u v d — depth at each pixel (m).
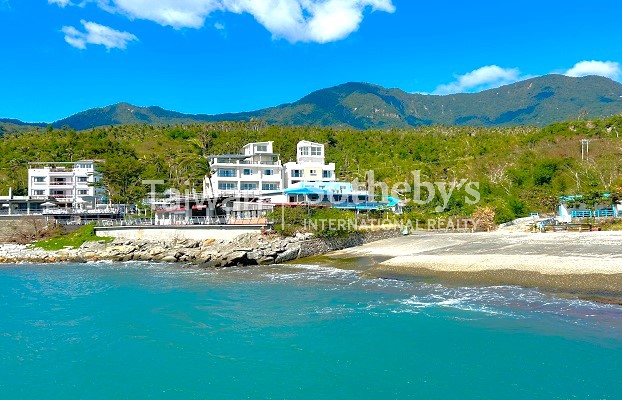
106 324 29.66
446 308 30.67
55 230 79.69
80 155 152.50
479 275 39.38
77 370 22.38
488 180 122.81
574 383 19.16
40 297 38.88
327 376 20.78
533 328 25.70
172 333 27.38
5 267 61.28
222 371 21.69
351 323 28.12
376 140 175.38
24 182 125.19
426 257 48.31
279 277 46.00
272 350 24.12
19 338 27.19
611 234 54.88
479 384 19.42
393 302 33.03
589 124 177.62
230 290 39.66
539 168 129.75
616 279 33.34
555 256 41.81
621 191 78.12
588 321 26.44
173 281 45.66
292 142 171.50
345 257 55.62
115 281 46.72
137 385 20.56
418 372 20.81
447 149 161.12
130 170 117.75
